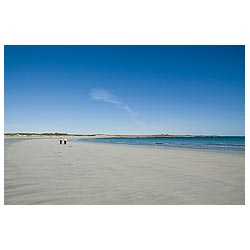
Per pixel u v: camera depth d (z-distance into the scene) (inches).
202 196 246.2
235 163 458.3
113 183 289.9
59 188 267.1
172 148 927.7
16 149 754.2
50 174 338.0
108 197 239.8
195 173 354.3
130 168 393.4
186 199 237.3
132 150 785.6
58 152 661.9
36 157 530.0
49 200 230.7
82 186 275.6
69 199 234.2
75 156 560.4
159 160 500.1
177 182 297.9
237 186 281.7
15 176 324.8
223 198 242.1
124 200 232.7
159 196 244.1
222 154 642.2
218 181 304.5
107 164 434.0
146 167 404.5
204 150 811.4
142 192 255.6
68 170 369.4
